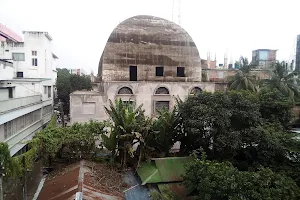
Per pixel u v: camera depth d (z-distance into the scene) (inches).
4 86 1026.7
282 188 518.3
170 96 1146.7
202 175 558.3
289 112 858.1
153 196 647.8
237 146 690.2
